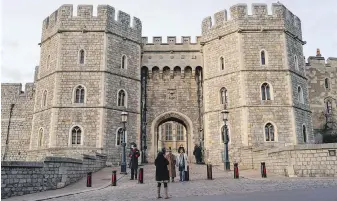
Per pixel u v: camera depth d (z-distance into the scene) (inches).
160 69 1175.0
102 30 1034.7
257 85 994.7
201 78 1173.7
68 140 950.4
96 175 746.8
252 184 512.4
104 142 954.7
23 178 498.6
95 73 1003.9
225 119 812.0
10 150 1246.9
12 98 1299.2
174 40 1198.9
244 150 937.5
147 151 1112.8
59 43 1024.9
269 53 1024.2
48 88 1022.4
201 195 403.9
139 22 1152.2
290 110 981.8
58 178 575.5
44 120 1003.9
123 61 1075.9
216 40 1099.9
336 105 1393.9
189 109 1156.5
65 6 1053.8
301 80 1074.1
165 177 396.8
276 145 948.6
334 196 322.0
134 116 1058.1
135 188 516.4
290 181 533.6
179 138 1926.7
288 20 1082.7
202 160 1101.7
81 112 973.2
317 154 599.8
